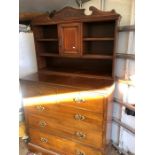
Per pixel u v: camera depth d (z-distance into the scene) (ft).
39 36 7.03
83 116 5.12
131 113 5.80
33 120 6.20
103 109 4.75
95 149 5.27
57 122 5.67
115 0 5.83
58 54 6.53
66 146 5.80
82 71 6.66
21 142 7.09
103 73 6.27
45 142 6.22
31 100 5.93
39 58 7.13
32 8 6.82
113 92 5.78
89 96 4.84
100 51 6.47
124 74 5.98
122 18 5.72
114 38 5.34
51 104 5.56
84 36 6.00
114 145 6.79
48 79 5.84
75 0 6.74
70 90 5.07
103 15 5.21
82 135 5.34
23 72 6.93
